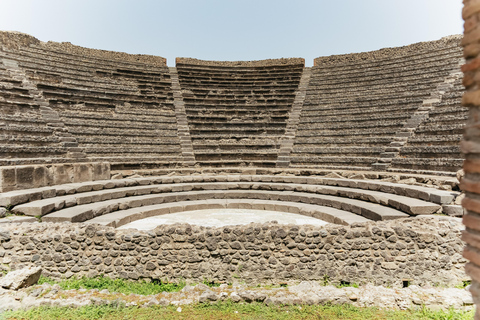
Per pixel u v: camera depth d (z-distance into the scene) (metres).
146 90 22.31
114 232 6.53
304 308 5.21
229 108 22.80
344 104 20.59
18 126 13.48
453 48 20.36
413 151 14.23
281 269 6.41
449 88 16.64
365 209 10.03
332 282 6.36
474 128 2.30
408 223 6.85
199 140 20.22
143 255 6.47
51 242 6.50
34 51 20.80
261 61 27.33
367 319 4.92
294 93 23.52
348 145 17.61
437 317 4.91
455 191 9.88
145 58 26.03
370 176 13.73
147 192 13.30
